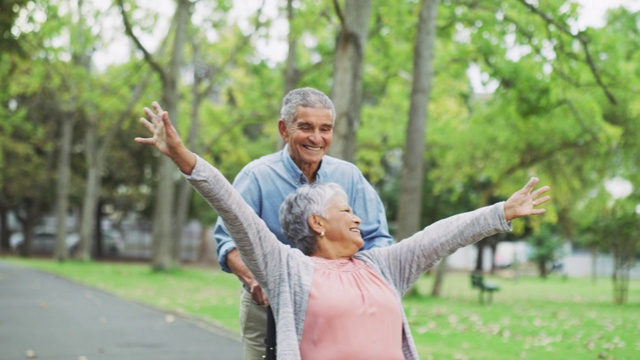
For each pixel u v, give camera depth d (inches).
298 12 730.8
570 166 861.2
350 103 518.0
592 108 701.3
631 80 641.0
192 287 802.2
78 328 453.1
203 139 1336.1
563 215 1124.5
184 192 1328.7
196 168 108.6
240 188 149.9
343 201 122.9
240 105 1250.0
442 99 1004.6
